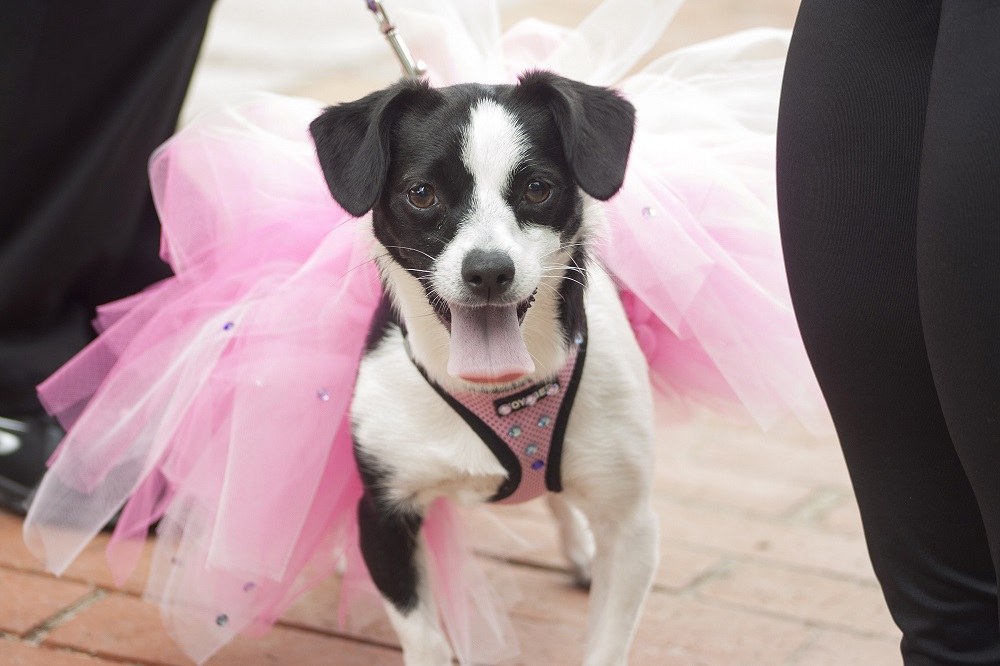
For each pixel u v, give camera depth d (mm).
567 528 2488
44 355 2719
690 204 2127
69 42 2510
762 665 2176
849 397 1517
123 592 2357
